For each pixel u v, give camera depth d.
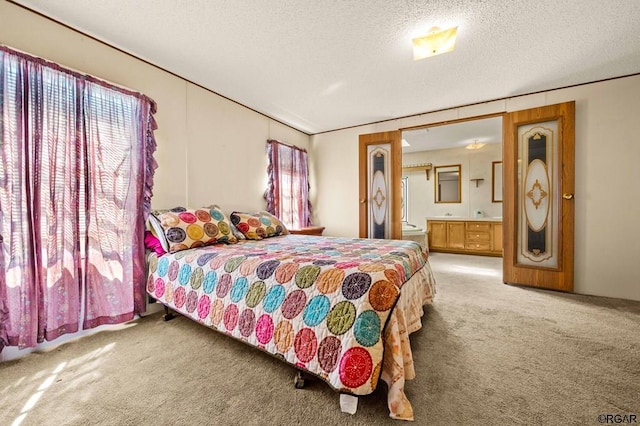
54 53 1.86
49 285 1.72
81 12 1.79
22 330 1.60
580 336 1.91
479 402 1.25
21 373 1.49
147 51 2.26
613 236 2.79
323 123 4.22
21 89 1.63
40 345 1.74
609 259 2.81
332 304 1.29
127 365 1.57
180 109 2.71
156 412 1.20
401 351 1.25
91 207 1.93
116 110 2.10
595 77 2.75
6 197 1.57
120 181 2.10
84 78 1.92
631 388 1.34
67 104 1.83
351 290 1.29
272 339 1.42
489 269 4.11
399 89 3.02
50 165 1.74
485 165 5.57
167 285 2.06
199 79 2.76
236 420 1.15
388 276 1.34
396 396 1.15
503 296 2.82
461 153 5.79
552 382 1.39
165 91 2.57
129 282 2.13
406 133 4.68
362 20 1.89
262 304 1.51
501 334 1.94
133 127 2.20
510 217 3.25
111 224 2.04
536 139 3.11
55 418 1.17
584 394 1.30
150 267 2.23
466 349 1.73
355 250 2.04
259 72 2.62
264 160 3.80
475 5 1.74
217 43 2.15
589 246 2.89
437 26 1.95
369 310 1.22
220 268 1.78
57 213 1.76
